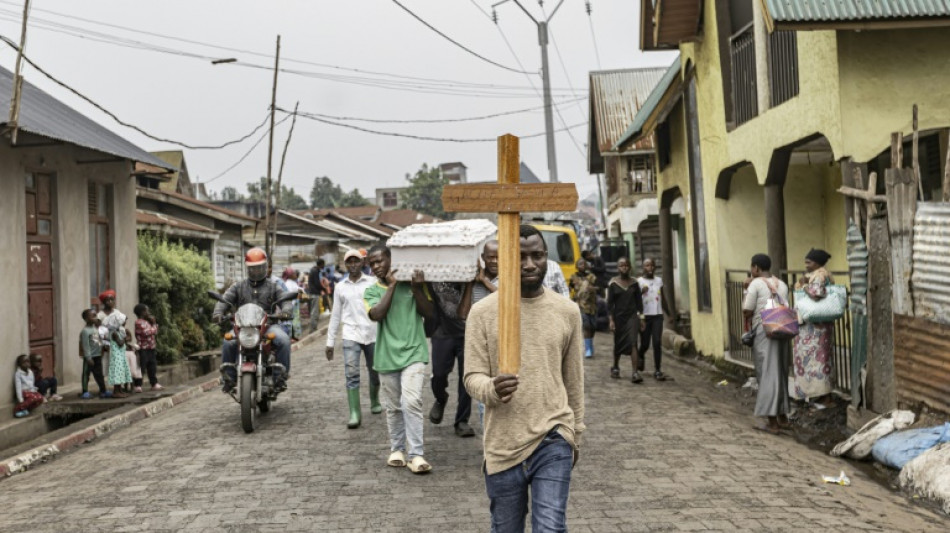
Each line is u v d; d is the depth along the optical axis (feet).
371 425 28.66
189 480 22.00
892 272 24.86
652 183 90.12
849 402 29.22
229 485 21.26
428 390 35.91
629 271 38.06
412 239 22.49
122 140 50.34
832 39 28.60
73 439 29.66
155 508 19.47
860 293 27.07
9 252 38.29
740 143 38.40
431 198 281.33
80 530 18.03
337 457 23.99
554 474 11.09
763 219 42.50
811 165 44.37
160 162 50.60
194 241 77.10
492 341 11.50
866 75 28.27
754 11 35.65
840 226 42.32
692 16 43.50
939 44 28.17
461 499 19.51
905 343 24.26
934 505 19.57
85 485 22.26
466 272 22.34
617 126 93.25
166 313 53.26
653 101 56.03
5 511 20.25
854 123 28.22
